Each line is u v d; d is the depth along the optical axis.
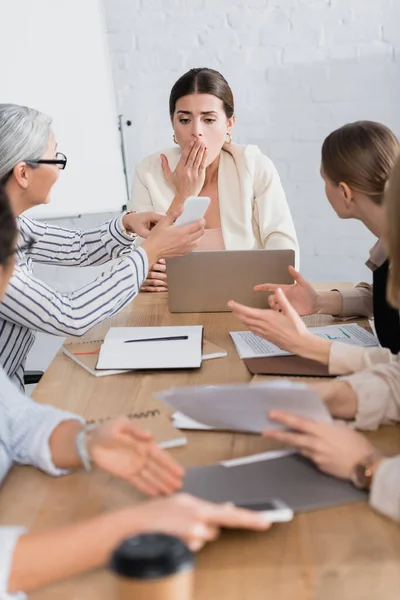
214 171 2.66
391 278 1.09
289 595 0.85
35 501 1.08
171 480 1.04
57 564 0.82
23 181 1.81
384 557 0.92
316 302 1.94
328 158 1.78
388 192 1.05
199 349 1.68
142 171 2.72
